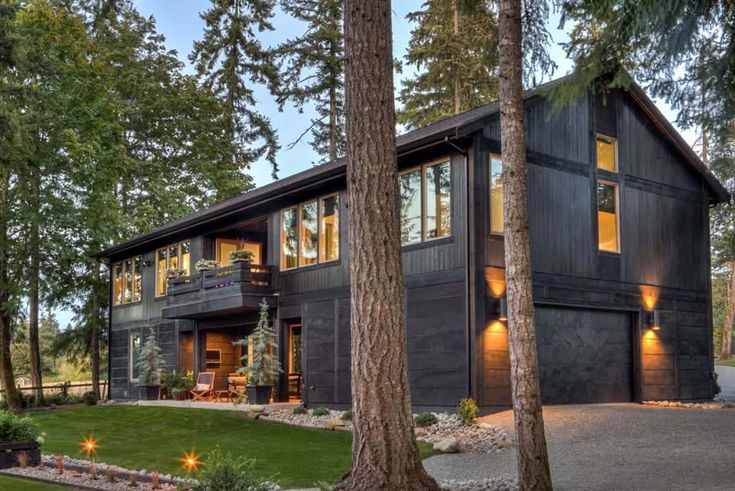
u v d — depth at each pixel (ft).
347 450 36.86
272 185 68.44
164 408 58.75
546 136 49.83
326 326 54.80
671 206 59.00
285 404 55.83
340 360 53.16
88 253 83.20
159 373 69.05
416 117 102.22
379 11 23.39
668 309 57.26
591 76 33.81
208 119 98.78
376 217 22.63
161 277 76.28
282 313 59.52
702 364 59.57
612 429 38.73
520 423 24.76
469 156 45.42
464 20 91.86
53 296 86.02
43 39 71.61
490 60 35.47
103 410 60.75
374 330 22.24
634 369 54.60
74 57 76.48
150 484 27.37
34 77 74.02
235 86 103.71
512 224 25.80
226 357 71.41
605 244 53.31
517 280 25.49
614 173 54.49
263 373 56.03
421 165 48.75
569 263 50.11
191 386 67.41
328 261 55.16
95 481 28.19
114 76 90.43
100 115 81.82
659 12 31.86
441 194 47.29
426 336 46.98
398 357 22.30
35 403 81.92
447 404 45.09
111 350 83.92
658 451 32.40
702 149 91.81
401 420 22.02
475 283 44.32
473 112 52.70
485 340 44.32
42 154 73.46
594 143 53.31
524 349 25.09
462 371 44.42
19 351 134.00
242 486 20.04
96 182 79.05
